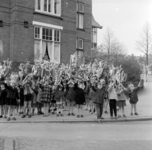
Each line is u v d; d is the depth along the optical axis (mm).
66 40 20453
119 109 12930
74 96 10539
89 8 23875
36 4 18922
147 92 21250
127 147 5914
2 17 17797
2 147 5715
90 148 5809
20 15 17828
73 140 6605
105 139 6742
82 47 23016
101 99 9656
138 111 12445
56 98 10664
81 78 12594
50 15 19422
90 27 23812
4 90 10055
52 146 5977
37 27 18891
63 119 9758
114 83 10359
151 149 5750
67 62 20391
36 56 17828
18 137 6906
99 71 13188
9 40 18000
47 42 19516
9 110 9656
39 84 10602
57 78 11555
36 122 9461
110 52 24875
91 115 11000
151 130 8094
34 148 5789
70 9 20797
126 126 8844
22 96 10594
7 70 13602
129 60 22109
